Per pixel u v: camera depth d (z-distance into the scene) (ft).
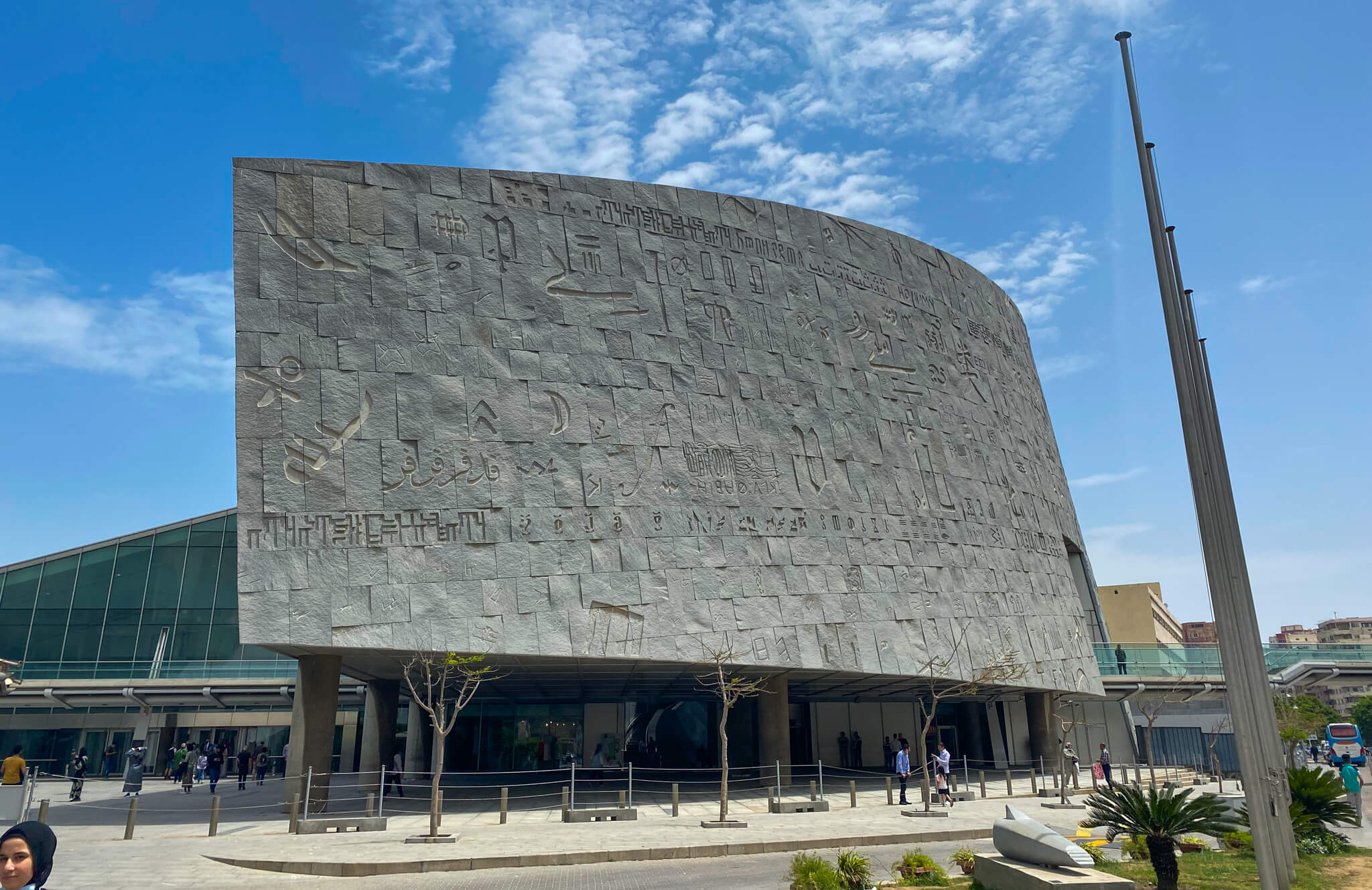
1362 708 267.80
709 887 45.50
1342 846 53.88
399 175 87.35
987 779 113.70
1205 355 53.98
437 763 61.87
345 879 48.75
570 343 89.97
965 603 108.06
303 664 78.74
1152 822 40.19
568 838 60.75
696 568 89.10
